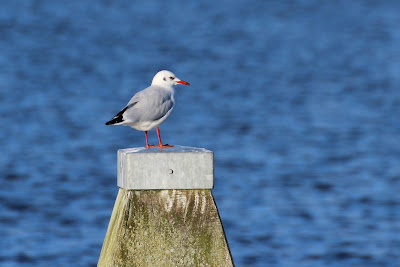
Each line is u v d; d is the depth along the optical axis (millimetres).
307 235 21578
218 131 38844
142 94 9273
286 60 69500
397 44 78938
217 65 66562
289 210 24297
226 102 48250
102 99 48844
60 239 20875
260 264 19250
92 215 23391
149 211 7566
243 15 106312
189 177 7570
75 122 40625
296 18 103812
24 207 24266
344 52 74125
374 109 45625
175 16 105500
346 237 21375
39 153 32938
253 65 66438
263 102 48375
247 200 25594
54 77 58188
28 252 19734
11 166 30250
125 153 7586
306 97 50531
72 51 74125
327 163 31625
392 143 35750
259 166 31016
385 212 23969
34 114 42844
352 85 55438
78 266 18734
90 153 33188
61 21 98938
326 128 39750
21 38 82375
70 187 26953
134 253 7562
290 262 19453
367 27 93625
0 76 57844
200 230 7617
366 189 27203
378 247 20609
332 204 25047
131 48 77375
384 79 58125
